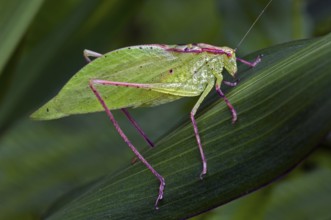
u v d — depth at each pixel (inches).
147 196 8.7
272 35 11.2
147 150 9.3
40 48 10.8
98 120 12.3
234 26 11.3
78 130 12.1
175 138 8.7
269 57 9.2
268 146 8.4
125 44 14.5
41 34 12.9
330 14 11.4
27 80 10.7
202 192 8.6
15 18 9.3
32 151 11.9
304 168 11.4
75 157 11.8
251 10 11.2
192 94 9.7
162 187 8.7
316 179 11.4
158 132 12.1
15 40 9.4
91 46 10.8
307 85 8.2
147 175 8.7
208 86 9.6
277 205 11.3
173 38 14.5
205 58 9.5
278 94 8.3
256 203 10.1
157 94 9.6
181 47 9.5
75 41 10.7
